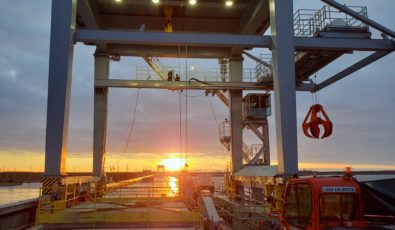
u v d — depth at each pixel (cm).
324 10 2316
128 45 3147
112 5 2850
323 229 914
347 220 928
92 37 2136
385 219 993
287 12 2144
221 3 2856
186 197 2131
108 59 3098
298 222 1031
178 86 2952
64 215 1491
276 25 2133
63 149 1941
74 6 2112
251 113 3269
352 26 2297
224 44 2228
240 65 3225
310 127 1677
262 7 2617
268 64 2886
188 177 2180
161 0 2755
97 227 1490
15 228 1619
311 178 995
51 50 1984
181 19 3086
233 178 3083
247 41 2239
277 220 1517
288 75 2088
